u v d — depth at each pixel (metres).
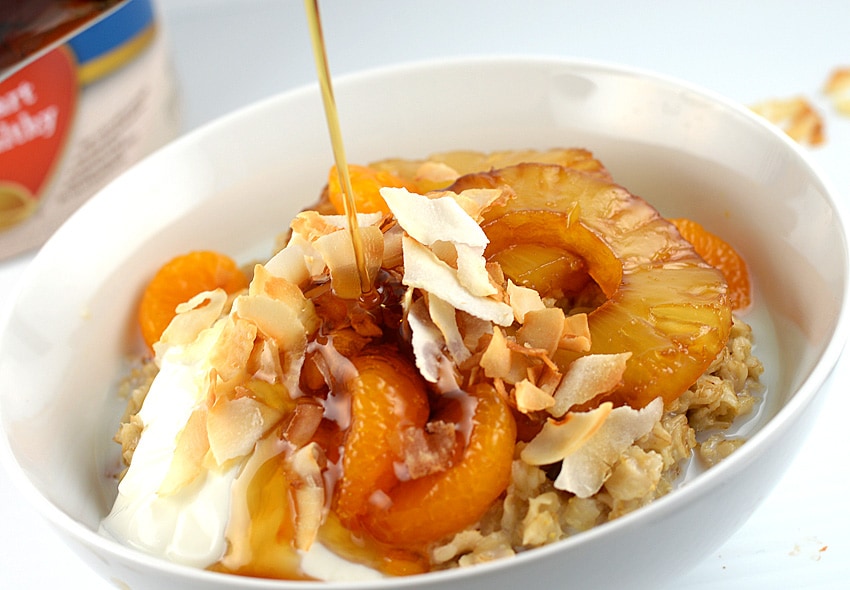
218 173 0.46
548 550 0.32
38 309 0.42
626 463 0.35
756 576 0.39
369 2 0.68
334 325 0.37
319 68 0.38
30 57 0.43
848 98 0.54
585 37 0.60
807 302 0.40
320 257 0.39
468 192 0.39
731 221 0.43
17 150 0.54
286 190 0.47
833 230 0.39
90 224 0.44
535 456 0.35
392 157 0.47
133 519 0.37
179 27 0.68
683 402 0.38
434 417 0.36
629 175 0.46
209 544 0.36
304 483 0.35
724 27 0.60
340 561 0.35
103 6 0.43
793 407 0.34
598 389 0.35
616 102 0.45
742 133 0.43
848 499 0.41
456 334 0.36
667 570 0.35
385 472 0.35
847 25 0.58
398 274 0.38
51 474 0.39
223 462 0.36
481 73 0.46
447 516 0.34
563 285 0.40
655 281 0.38
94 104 0.55
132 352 0.44
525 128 0.47
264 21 0.68
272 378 0.37
